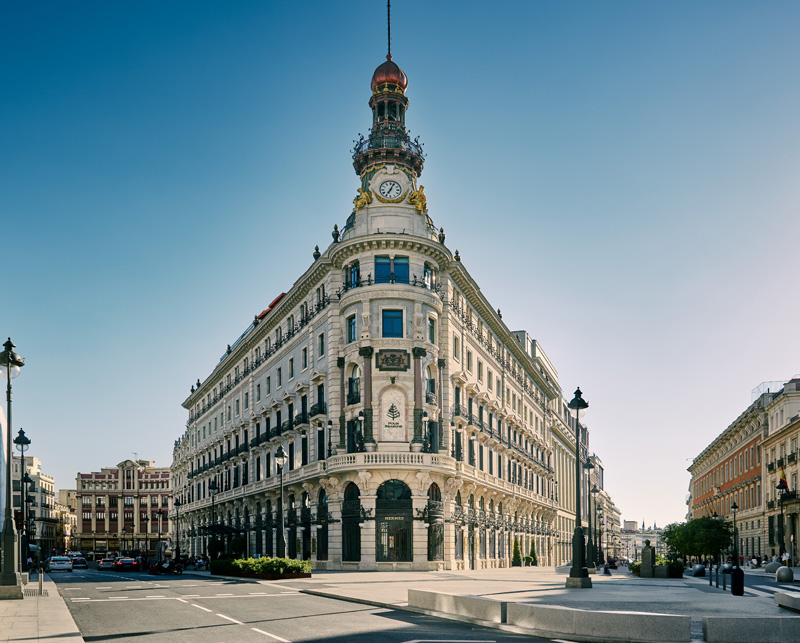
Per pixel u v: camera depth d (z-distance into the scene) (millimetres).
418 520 46312
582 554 29938
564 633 15898
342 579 36438
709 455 110000
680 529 67938
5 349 26391
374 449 46875
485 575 42625
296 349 59156
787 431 69562
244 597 26359
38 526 161125
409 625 18156
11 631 16609
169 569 51375
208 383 88812
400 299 48375
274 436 61438
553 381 100438
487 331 65625
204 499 88500
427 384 49156
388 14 58438
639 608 20547
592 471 137375
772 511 73312
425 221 51719
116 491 157000
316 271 53500
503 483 66062
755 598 24500
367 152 54312
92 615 20469
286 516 58219
